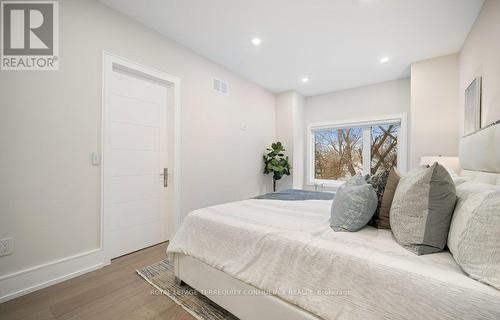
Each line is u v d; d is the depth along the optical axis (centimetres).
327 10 209
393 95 374
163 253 236
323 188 447
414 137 300
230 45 277
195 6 208
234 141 362
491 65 177
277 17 222
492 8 176
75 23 188
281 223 144
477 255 75
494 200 78
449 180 101
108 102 208
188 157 287
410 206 105
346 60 309
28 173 165
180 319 138
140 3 205
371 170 407
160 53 253
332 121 436
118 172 227
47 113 174
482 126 195
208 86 314
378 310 83
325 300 95
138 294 163
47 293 163
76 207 189
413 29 234
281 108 450
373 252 99
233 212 174
